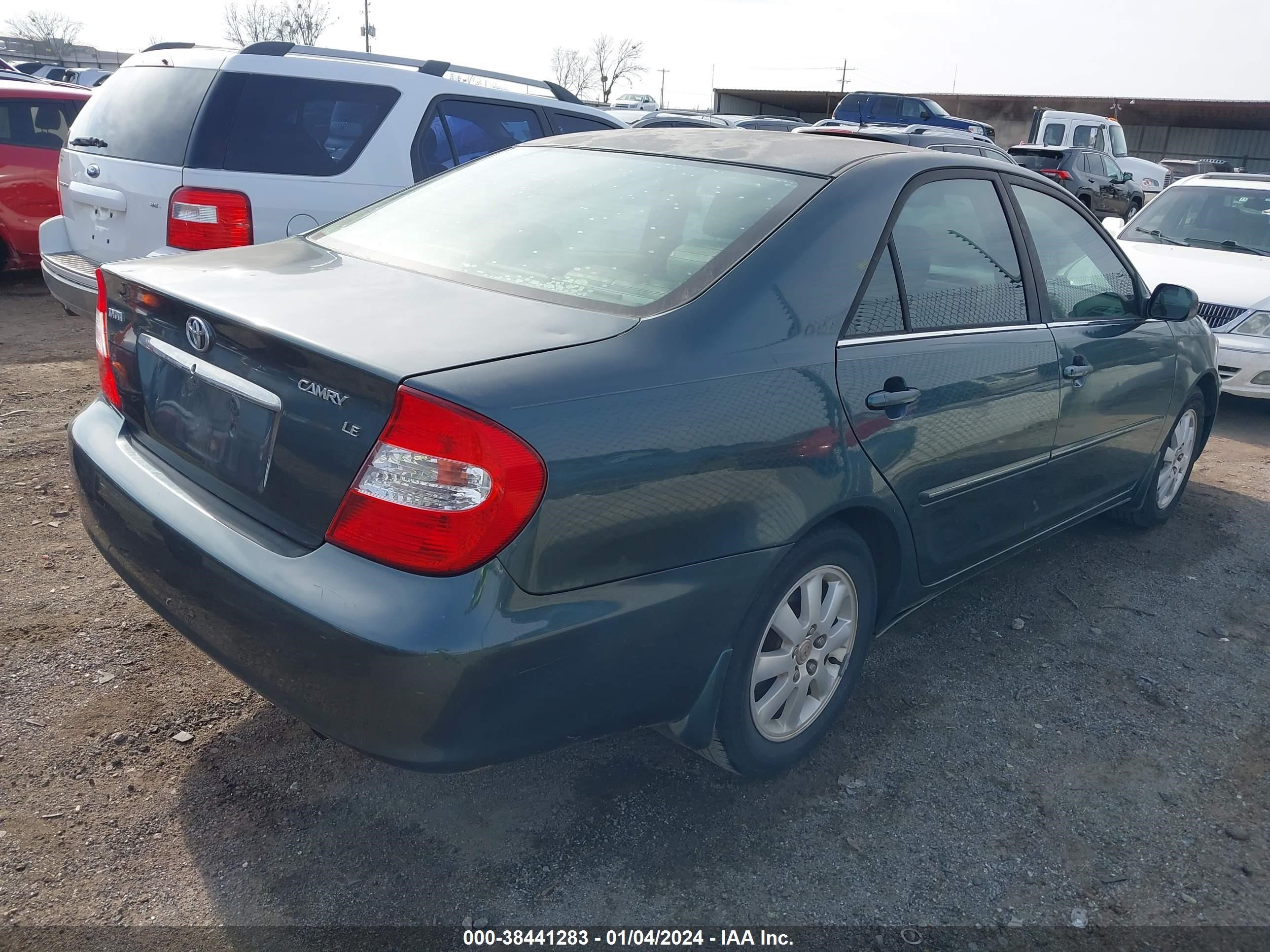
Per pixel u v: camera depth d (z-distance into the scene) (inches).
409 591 72.3
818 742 108.7
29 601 129.3
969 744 114.5
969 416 112.6
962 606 150.0
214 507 86.3
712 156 113.3
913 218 109.9
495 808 98.4
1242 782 110.3
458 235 107.5
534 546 73.7
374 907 85.1
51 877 85.3
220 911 83.6
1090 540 179.0
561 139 130.3
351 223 119.9
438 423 71.6
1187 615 151.3
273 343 79.7
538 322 84.7
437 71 234.4
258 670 80.1
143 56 218.2
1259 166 1657.2
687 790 103.0
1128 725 120.6
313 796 98.0
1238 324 258.5
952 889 91.7
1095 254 146.6
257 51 203.8
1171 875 95.2
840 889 90.9
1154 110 1638.8
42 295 325.1
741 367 87.8
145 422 98.0
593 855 93.0
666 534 82.0
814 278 96.3
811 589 100.2
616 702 82.9
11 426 194.4
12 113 318.3
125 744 103.0
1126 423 151.8
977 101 1549.0
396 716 73.2
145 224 198.4
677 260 94.9
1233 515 195.6
